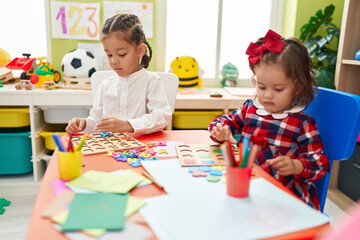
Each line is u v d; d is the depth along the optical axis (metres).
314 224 0.49
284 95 0.85
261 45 0.85
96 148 0.83
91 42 2.10
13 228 1.54
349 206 1.75
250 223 0.49
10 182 1.88
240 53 2.38
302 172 0.79
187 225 0.47
